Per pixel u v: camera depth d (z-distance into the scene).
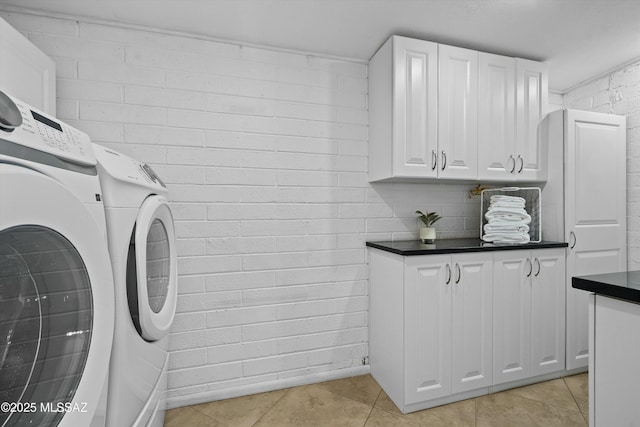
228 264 2.00
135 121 1.83
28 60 1.39
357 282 2.25
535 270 2.05
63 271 0.74
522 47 2.13
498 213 2.21
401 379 1.81
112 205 0.98
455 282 1.87
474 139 2.09
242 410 1.84
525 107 2.22
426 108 1.98
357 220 2.26
